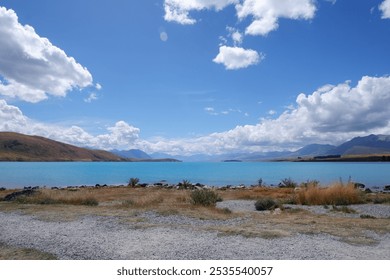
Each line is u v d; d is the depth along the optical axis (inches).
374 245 362.3
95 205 777.6
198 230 441.7
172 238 396.5
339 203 818.2
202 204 755.4
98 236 412.2
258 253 329.4
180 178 2741.1
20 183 2129.7
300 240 382.6
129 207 705.0
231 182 2263.8
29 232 439.5
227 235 409.7
